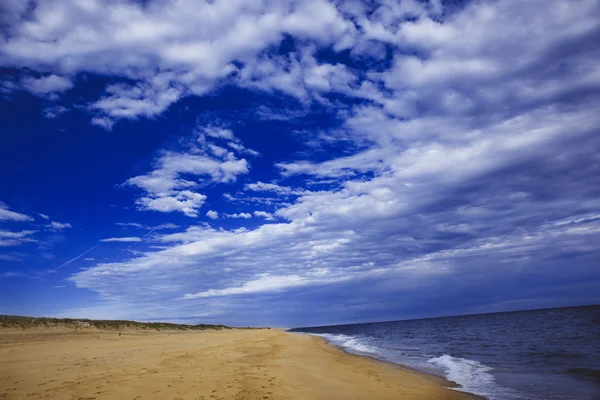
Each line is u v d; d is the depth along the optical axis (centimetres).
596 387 1148
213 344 2644
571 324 4634
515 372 1505
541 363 1716
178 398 938
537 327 4662
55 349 2084
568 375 1377
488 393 1137
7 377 1198
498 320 8700
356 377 1407
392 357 2217
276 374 1343
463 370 1608
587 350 2058
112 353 1897
